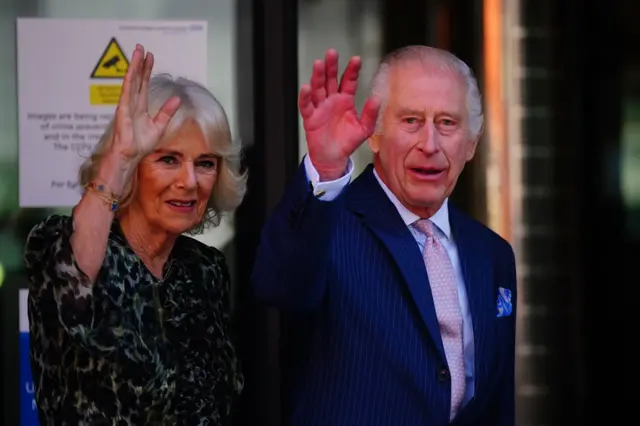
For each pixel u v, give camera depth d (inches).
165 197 275.4
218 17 400.2
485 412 293.4
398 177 286.5
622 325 426.6
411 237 284.2
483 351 287.7
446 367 275.7
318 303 270.8
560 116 417.1
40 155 394.3
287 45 403.2
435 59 291.1
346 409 271.4
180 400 265.7
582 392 427.5
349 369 272.8
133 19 395.5
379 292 276.1
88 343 248.4
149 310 264.4
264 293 261.3
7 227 394.6
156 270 277.4
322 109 247.6
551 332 423.8
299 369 280.7
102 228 251.1
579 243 422.3
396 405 272.1
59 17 392.8
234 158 287.0
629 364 426.9
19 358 397.1
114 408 253.8
